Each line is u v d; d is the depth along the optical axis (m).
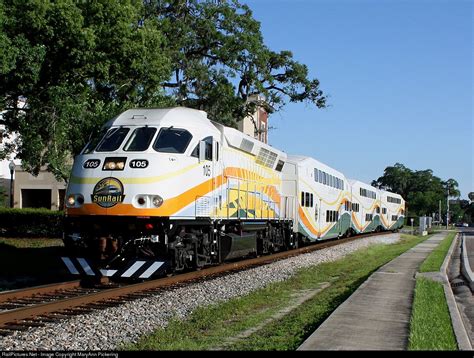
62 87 20.97
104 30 20.34
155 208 12.38
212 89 32.91
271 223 21.33
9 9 18.12
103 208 12.48
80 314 9.80
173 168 12.85
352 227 40.88
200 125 14.16
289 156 27.17
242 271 16.45
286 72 36.38
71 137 22.25
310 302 11.73
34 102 21.56
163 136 13.12
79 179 12.91
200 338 8.31
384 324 8.79
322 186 30.14
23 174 43.03
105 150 13.03
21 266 16.64
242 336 8.53
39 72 19.69
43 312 9.73
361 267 19.30
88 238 12.84
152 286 12.84
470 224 160.50
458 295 14.52
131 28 21.42
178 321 9.27
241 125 52.94
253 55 33.16
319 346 7.29
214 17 33.19
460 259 26.53
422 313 9.84
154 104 24.42
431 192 130.62
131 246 12.70
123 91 24.97
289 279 15.41
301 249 25.33
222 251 15.98
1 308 10.30
